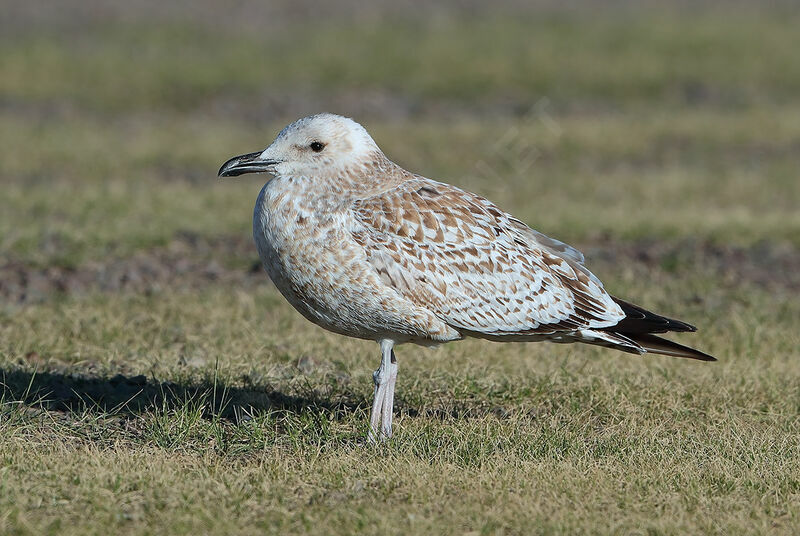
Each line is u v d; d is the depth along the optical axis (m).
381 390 9.89
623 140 28.62
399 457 9.19
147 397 10.88
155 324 13.46
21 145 26.44
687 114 31.64
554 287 9.98
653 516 8.24
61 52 36.72
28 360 11.92
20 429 9.62
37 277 15.77
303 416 10.34
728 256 18.14
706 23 43.12
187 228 19.06
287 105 32.53
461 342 13.14
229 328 13.39
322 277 9.51
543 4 48.62
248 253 17.70
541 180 24.59
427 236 9.55
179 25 42.22
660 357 12.69
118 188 22.30
